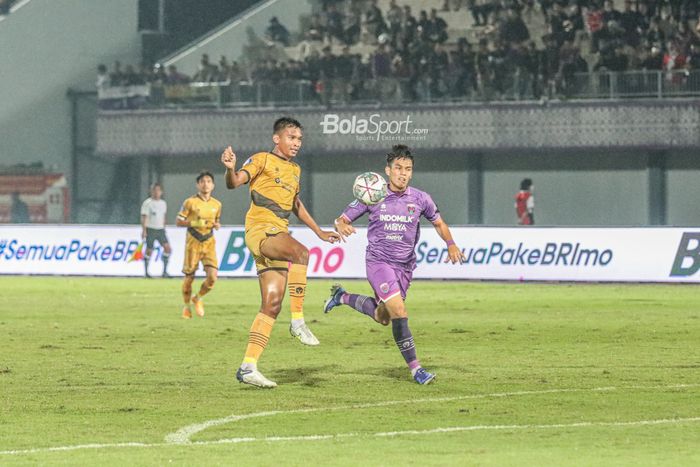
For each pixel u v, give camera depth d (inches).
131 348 1016.2
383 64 2640.3
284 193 750.5
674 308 1434.5
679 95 2417.6
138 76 2810.0
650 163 2479.1
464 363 897.5
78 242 2153.1
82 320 1304.1
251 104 2696.9
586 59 2608.3
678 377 813.2
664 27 2519.7
